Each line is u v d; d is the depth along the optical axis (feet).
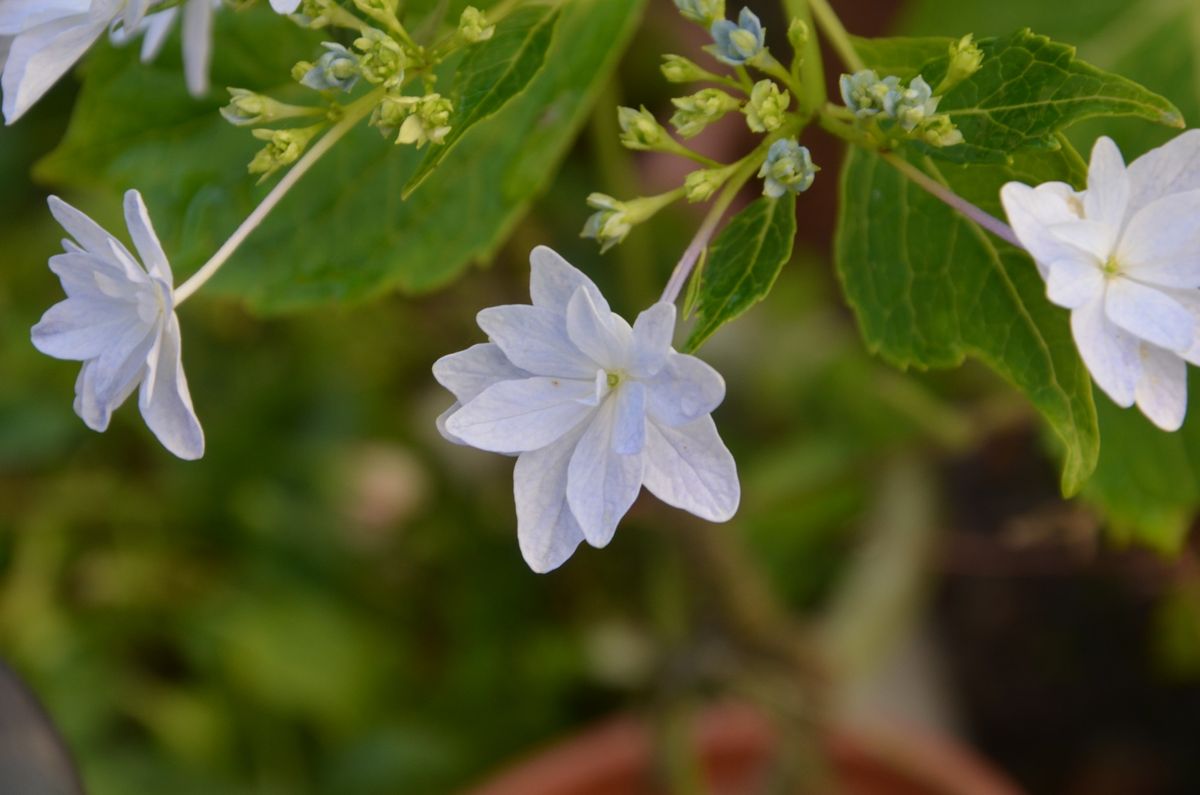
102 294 1.74
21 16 1.81
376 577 3.62
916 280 1.86
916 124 1.72
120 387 1.73
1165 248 1.68
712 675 2.46
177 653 3.48
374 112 1.76
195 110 2.04
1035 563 2.89
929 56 1.81
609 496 1.69
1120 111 1.71
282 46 2.02
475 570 3.60
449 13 1.87
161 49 2.02
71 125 2.04
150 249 1.71
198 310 3.56
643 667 2.85
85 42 1.78
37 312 3.50
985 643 3.67
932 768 2.79
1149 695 3.48
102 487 3.50
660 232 3.24
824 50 2.77
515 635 3.56
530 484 1.71
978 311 1.85
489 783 2.89
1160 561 2.68
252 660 3.33
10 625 3.32
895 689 3.47
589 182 3.53
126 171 2.05
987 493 2.97
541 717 3.43
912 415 2.78
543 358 1.70
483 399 1.70
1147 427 2.00
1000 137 1.73
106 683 3.33
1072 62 1.72
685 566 2.42
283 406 3.62
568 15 1.97
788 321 3.42
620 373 1.70
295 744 3.38
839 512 3.35
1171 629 3.27
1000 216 1.84
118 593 3.46
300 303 2.03
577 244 3.50
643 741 2.86
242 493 3.49
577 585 3.58
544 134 2.00
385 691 3.50
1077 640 3.59
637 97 3.55
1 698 1.72
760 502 2.91
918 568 2.88
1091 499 2.02
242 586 3.50
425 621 3.64
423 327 3.59
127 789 3.18
